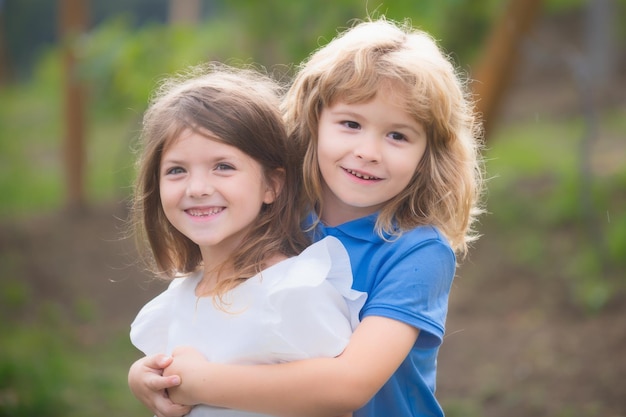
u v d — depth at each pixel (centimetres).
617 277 754
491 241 895
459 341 711
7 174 1430
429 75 232
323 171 240
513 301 776
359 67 230
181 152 235
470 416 571
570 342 663
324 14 757
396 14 701
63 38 1025
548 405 572
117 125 1661
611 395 571
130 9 2331
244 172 235
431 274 231
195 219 235
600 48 1404
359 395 218
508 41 695
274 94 260
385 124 231
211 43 933
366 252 238
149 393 233
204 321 237
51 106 1898
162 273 264
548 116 1420
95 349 790
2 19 2425
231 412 228
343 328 226
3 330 816
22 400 593
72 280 942
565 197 918
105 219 1087
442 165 240
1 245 1012
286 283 225
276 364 222
